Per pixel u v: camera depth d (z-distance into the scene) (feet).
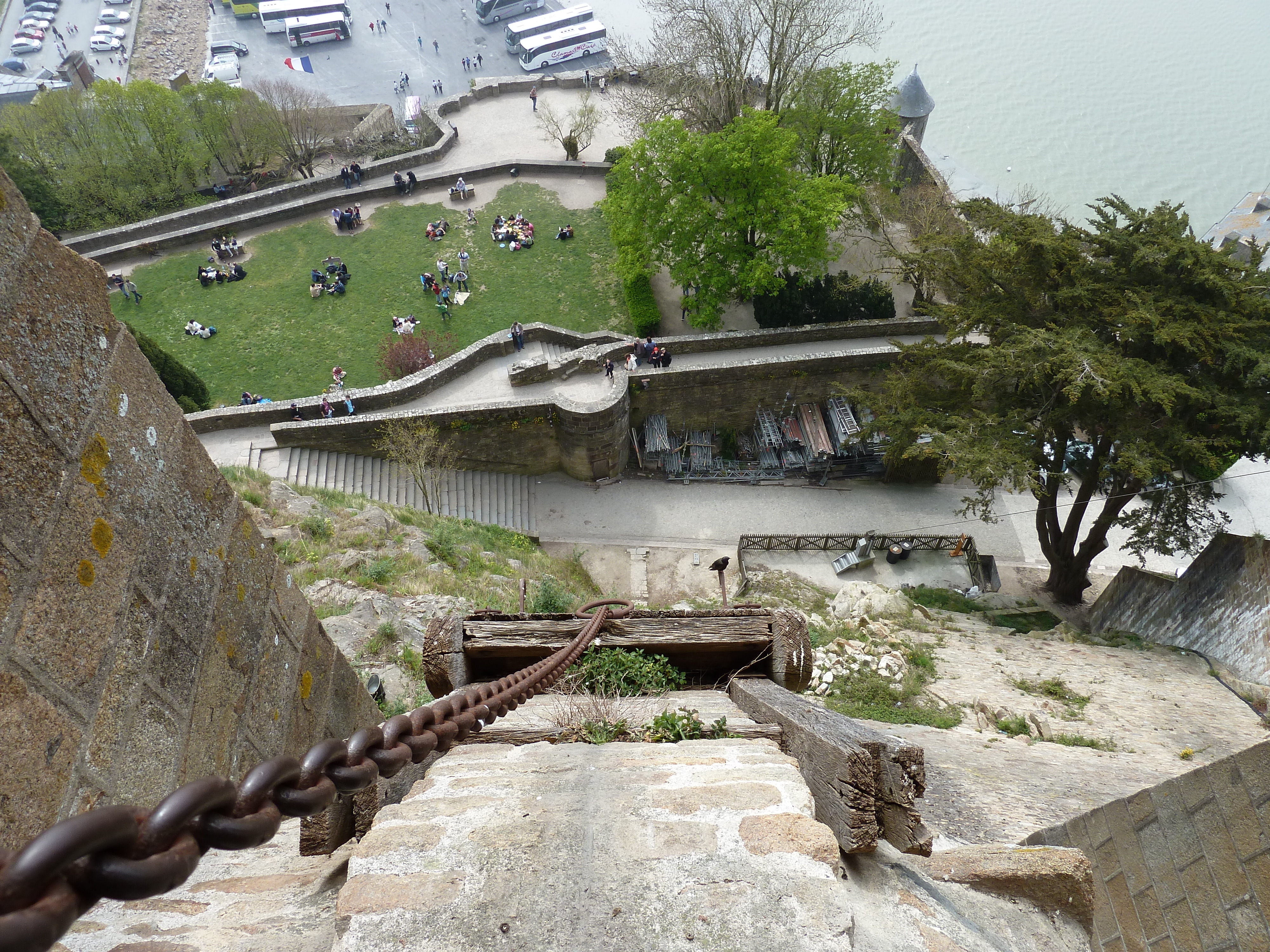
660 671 16.20
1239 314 58.34
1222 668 51.06
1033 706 42.47
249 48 252.01
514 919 5.76
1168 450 59.16
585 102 135.64
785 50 108.58
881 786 8.32
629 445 92.53
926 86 196.34
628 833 6.72
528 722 13.01
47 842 2.46
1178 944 12.42
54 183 147.02
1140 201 167.22
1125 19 212.43
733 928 5.67
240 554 10.72
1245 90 189.26
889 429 72.79
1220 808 11.82
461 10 266.57
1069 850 9.84
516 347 92.73
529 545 79.00
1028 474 60.90
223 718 9.65
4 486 6.65
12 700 6.46
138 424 8.69
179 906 7.55
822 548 84.84
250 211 122.31
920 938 7.30
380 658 40.81
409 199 127.95
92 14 266.77
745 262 94.79
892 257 77.36
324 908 7.27
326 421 79.20
